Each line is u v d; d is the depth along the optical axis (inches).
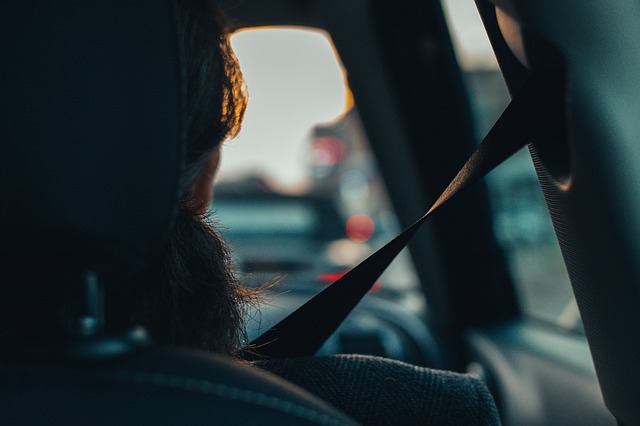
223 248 32.1
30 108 21.0
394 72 106.4
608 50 25.6
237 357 33.1
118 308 27.9
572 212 28.7
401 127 109.7
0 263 21.7
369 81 108.4
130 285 28.0
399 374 33.8
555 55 26.3
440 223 114.7
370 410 32.3
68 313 21.9
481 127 109.7
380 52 105.6
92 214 21.3
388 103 108.9
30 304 24.4
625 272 27.3
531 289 111.6
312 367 33.4
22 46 21.1
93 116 21.4
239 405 21.5
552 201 30.0
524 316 115.6
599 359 31.8
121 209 21.8
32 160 20.9
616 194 26.5
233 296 32.1
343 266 134.6
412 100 108.0
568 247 30.3
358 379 33.1
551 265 100.3
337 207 209.3
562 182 28.7
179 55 23.2
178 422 20.8
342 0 99.7
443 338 117.8
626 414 31.3
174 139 22.9
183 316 29.0
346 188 394.0
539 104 28.5
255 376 22.8
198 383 21.5
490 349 107.1
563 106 28.0
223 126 30.9
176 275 28.8
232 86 31.4
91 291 22.1
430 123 109.0
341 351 117.0
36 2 21.4
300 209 205.5
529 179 99.6
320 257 193.6
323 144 456.8
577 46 25.6
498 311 116.0
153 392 20.9
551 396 87.5
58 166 21.0
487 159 29.9
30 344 21.0
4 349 21.1
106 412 20.5
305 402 22.7
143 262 22.9
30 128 21.0
